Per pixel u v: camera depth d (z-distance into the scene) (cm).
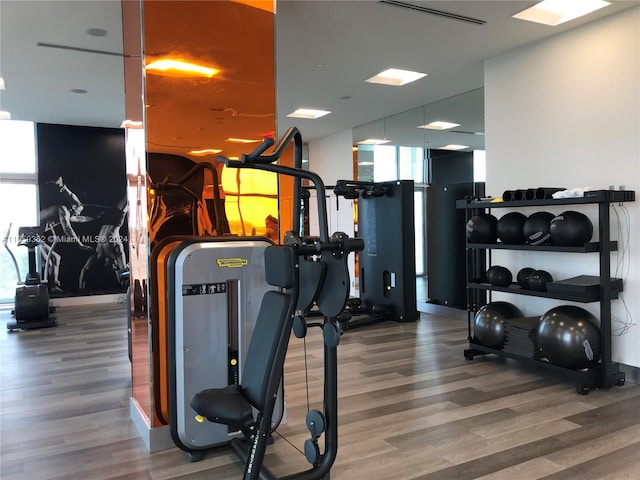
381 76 575
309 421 205
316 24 405
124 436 301
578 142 426
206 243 267
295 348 499
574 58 426
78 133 819
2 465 266
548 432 295
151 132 272
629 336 391
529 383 385
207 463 264
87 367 457
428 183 693
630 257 388
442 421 313
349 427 306
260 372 200
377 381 394
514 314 446
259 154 189
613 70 397
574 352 362
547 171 453
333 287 183
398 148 750
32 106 674
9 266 796
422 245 758
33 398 373
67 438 300
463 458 264
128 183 321
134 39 286
